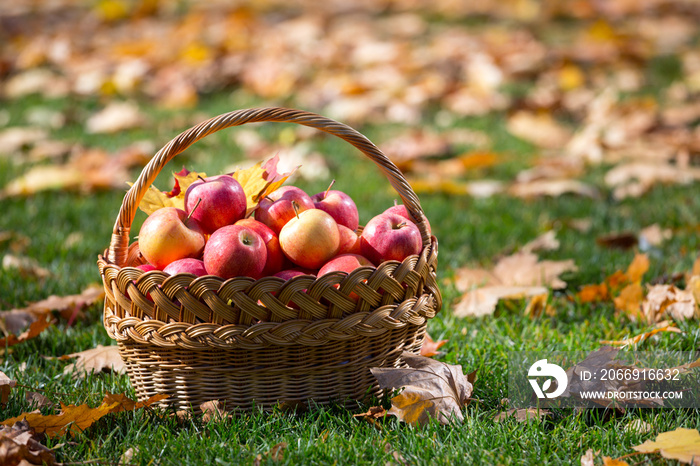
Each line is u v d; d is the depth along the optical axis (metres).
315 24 10.62
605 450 2.00
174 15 11.79
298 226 2.15
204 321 2.04
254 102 7.24
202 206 2.19
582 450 2.00
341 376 2.16
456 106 7.16
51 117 6.60
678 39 10.16
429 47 9.45
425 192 4.92
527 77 8.24
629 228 4.11
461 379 2.23
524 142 6.18
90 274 3.47
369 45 9.15
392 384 2.08
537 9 11.96
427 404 2.09
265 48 9.09
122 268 2.04
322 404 2.17
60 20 11.39
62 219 4.36
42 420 1.99
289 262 2.27
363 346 2.15
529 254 3.42
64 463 1.93
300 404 2.15
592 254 3.68
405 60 8.59
